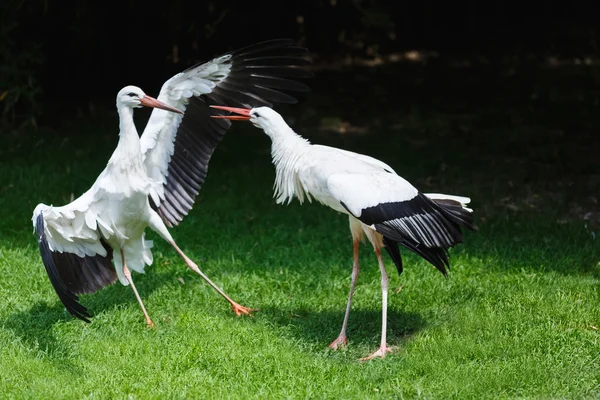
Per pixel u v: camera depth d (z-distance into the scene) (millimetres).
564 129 17797
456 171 15453
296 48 10898
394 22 22844
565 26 25266
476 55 23844
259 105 11023
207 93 10734
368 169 9133
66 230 9688
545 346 9117
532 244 12266
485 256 11875
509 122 18328
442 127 18094
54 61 18906
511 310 10070
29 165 15859
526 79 21531
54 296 10664
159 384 8414
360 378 8594
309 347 9438
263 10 20859
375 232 9344
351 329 9891
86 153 16484
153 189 10617
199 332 9688
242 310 10344
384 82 21516
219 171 15820
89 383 8359
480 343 9234
